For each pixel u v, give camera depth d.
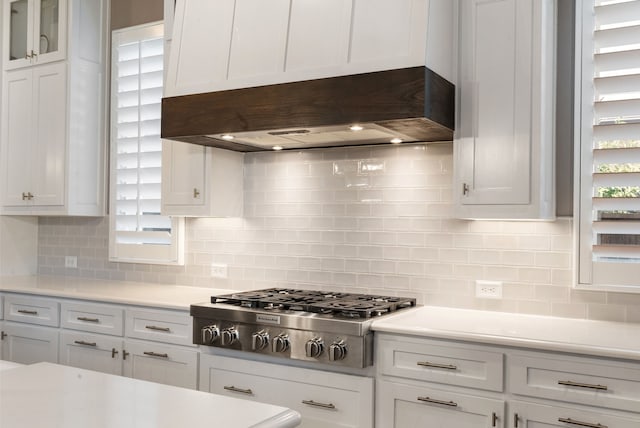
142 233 4.12
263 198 3.71
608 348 2.16
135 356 3.36
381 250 3.33
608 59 2.71
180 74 3.23
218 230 3.88
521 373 2.33
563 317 2.86
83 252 4.50
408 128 2.78
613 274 2.71
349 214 3.43
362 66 2.68
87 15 4.26
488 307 3.04
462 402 2.43
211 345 2.97
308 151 3.56
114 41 4.24
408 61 2.57
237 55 3.06
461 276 3.11
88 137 4.28
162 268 4.11
